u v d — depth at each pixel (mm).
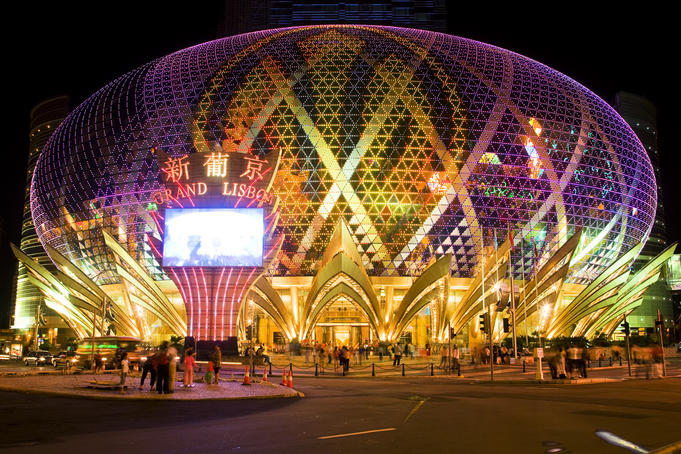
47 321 153375
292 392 28500
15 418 19250
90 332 91125
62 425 17719
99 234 87438
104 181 87500
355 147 80875
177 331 80812
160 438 15312
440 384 38094
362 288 77375
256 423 18156
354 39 96062
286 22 157375
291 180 80438
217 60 94125
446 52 95125
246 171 60594
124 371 27031
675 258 177625
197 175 60656
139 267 77750
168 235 59188
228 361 58094
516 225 83438
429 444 14438
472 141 83250
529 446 14289
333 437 15453
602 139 93750
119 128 89188
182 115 85562
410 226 80812
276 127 82062
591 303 90438
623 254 92250
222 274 59219
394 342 84312
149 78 94938
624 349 67250
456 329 86125
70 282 84562
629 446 14398
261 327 90312
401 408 22531
